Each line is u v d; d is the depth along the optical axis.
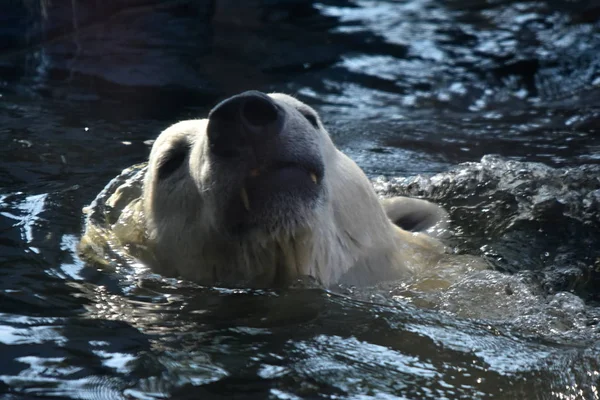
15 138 19.02
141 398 8.26
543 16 33.16
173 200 12.34
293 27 32.50
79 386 8.50
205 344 9.66
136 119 21.12
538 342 10.15
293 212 10.41
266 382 8.70
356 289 12.16
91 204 14.89
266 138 10.01
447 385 8.88
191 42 28.91
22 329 9.94
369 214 13.16
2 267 12.02
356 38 31.17
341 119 22.50
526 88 25.81
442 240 14.83
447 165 18.64
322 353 9.51
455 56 29.00
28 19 27.56
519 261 13.91
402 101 24.56
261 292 11.58
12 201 14.93
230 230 10.73
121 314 10.59
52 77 24.64
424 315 11.00
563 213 15.56
